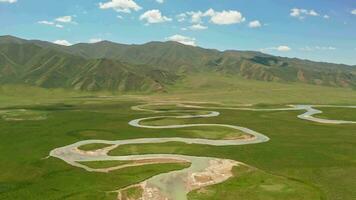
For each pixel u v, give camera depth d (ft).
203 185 266.36
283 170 305.94
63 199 243.19
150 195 248.32
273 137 435.53
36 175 300.20
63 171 306.14
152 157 340.80
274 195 248.73
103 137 428.56
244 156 347.56
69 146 386.32
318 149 374.84
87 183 274.77
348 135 449.48
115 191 254.06
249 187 262.26
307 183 274.36
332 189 262.26
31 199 247.70
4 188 271.08
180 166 309.42
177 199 242.17
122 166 314.55
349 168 311.68
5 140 413.80
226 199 241.14
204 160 329.11
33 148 378.12
